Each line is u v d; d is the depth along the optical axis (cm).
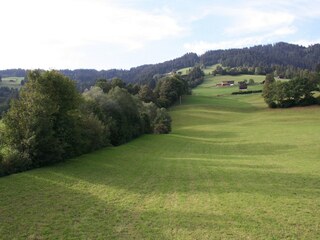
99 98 6756
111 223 1933
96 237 1731
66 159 4184
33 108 3659
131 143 6838
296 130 7862
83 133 4812
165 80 15800
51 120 3841
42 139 3594
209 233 1766
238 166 3903
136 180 3153
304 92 12438
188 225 1891
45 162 3712
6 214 2066
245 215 2042
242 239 1678
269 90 13388
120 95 7744
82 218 2016
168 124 9831
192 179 3195
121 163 4138
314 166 3659
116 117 6756
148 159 4609
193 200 2422
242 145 6181
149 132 9394
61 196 2498
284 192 2581
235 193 2598
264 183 2917
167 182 3069
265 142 6294
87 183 2950
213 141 7169
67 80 4306
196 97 17550
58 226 1881
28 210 2148
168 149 6006
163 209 2198
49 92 4106
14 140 3538
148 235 1752
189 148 6131
